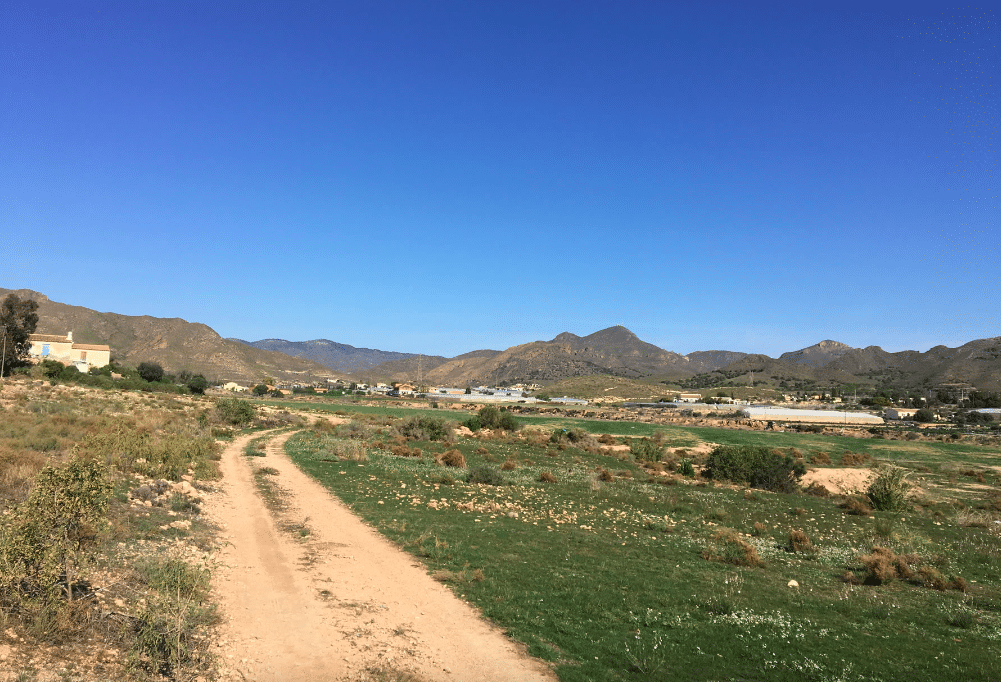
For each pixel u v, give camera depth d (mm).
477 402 199250
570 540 22266
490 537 21641
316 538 20031
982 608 16844
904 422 146375
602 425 100125
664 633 12984
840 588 18125
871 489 38500
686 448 78812
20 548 9422
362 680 10047
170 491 22672
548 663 11281
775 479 46219
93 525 10727
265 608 12867
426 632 12445
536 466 49344
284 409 105562
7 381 69312
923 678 11055
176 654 9367
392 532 21562
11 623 9211
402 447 53812
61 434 31469
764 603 15805
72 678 8219
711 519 30531
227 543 17969
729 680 10727
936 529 30891
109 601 10984
